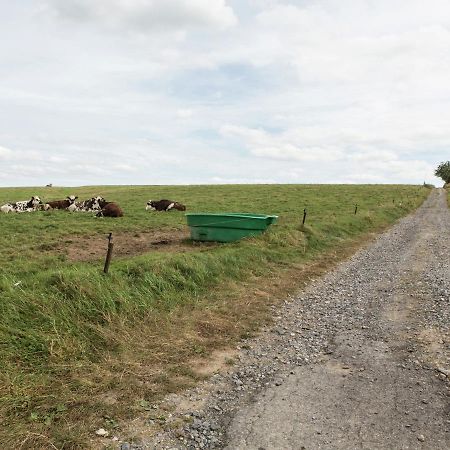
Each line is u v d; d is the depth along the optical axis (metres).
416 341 8.50
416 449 5.11
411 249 20.31
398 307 10.88
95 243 17.73
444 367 7.30
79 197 46.09
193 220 18.05
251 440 5.29
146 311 8.83
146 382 6.60
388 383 6.77
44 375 6.39
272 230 18.30
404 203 49.69
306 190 60.75
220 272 12.23
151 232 21.20
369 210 36.28
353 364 7.51
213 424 5.63
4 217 24.81
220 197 46.25
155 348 7.69
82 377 6.46
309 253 17.27
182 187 67.69
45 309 7.69
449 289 12.34
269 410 5.98
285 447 5.15
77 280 8.68
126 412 5.78
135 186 74.19
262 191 56.91
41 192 53.88
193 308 9.75
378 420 5.71
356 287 13.07
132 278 9.95
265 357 7.83
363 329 9.31
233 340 8.50
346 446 5.16
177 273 10.83
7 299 7.79
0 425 5.30
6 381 6.05
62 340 7.08
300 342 8.58
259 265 14.10
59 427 5.32
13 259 13.81
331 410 5.98
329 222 24.52
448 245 21.45
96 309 8.12
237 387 6.66
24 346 6.88
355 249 19.83
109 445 5.09
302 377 7.02
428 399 6.25
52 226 21.48
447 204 56.41
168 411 5.90
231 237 17.72
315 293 12.24
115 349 7.40
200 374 7.01
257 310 10.31
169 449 5.08
